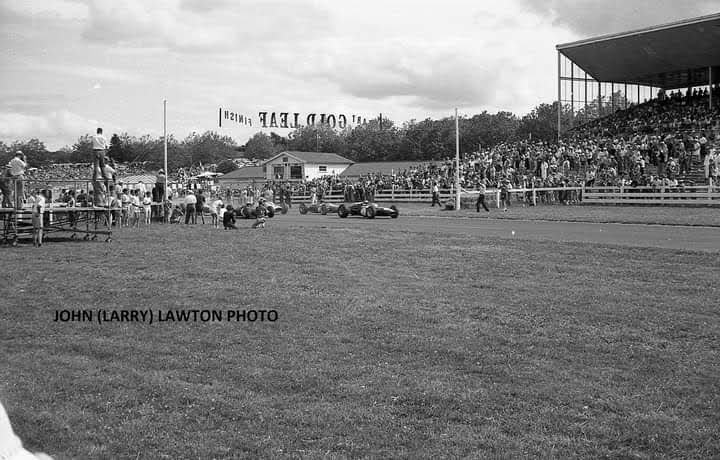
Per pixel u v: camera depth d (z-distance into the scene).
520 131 95.88
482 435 6.87
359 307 12.62
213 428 7.02
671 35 56.41
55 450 6.33
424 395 7.98
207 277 15.77
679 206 40.50
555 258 18.62
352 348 10.02
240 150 102.31
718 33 53.16
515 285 14.74
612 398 7.92
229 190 63.91
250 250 20.81
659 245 21.55
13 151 35.12
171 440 6.66
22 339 10.45
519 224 31.27
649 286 14.42
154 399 7.85
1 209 22.58
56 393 7.99
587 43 62.84
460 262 18.19
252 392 8.12
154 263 17.91
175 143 90.31
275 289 14.34
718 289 13.94
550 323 11.39
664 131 54.03
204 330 10.99
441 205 49.91
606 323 11.36
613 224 29.97
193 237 25.14
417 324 11.40
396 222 34.75
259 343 10.27
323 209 46.16
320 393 8.09
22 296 13.56
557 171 51.50
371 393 8.08
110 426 7.02
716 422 7.19
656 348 9.93
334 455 6.34
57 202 34.94
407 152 88.50
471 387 8.33
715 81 66.81
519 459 6.31
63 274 16.14
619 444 6.68
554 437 6.82
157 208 37.25
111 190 33.78
